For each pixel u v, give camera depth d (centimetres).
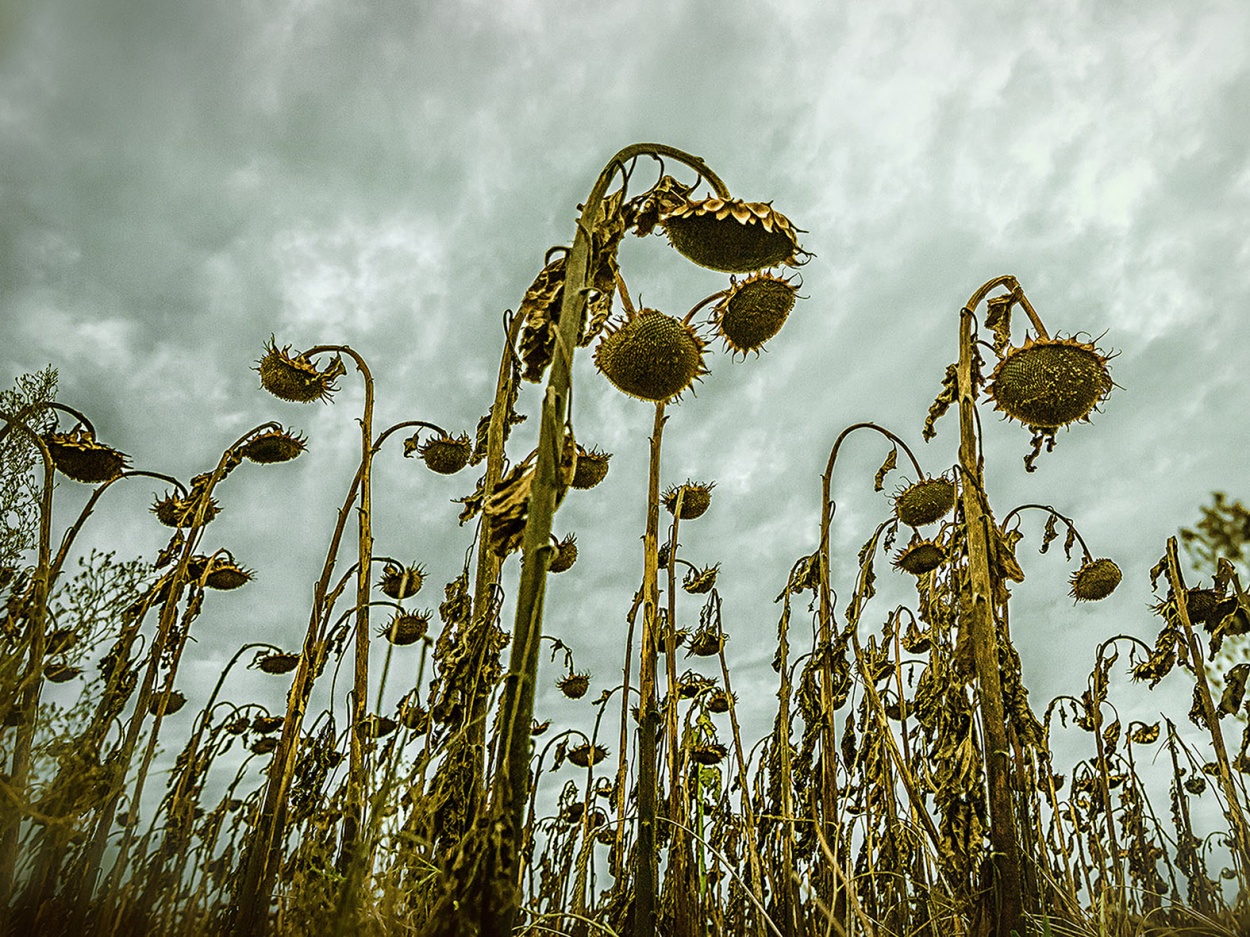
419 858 323
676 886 521
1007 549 550
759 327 457
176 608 620
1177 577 627
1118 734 766
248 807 455
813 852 557
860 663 586
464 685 354
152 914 403
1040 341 530
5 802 353
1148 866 697
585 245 350
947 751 506
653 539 518
